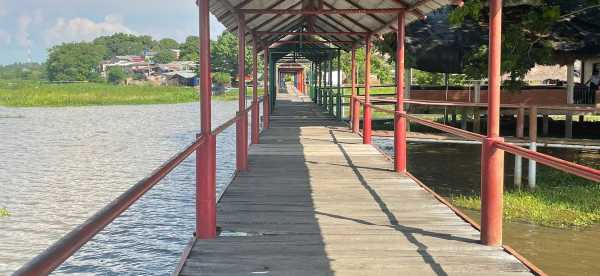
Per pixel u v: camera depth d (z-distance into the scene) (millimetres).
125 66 154750
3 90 84375
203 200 4820
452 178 12578
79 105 63750
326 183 7438
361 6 8742
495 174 4543
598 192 10594
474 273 3945
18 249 9648
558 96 18531
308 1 9289
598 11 16234
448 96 19891
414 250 4477
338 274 3947
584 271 6605
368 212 5797
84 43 165500
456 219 5500
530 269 3992
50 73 152250
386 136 14297
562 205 9648
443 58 18266
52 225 11266
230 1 7070
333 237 4867
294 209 5930
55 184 15602
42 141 26688
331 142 12141
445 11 19562
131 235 10578
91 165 19031
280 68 41906
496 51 4434
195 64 121812
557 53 15898
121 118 42375
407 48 18500
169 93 81125
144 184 2404
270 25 10992
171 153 22188
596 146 12953
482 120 20047
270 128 15555
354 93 14109
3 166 18812
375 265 4129
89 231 1624
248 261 4230
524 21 13141
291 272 3990
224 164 18625
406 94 19391
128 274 8531
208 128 4781
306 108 25203
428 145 18047
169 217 11898
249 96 57312
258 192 6824
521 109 13148
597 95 18250
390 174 8125
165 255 9445
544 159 3162
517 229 8383
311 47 21172
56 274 8508
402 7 7727
